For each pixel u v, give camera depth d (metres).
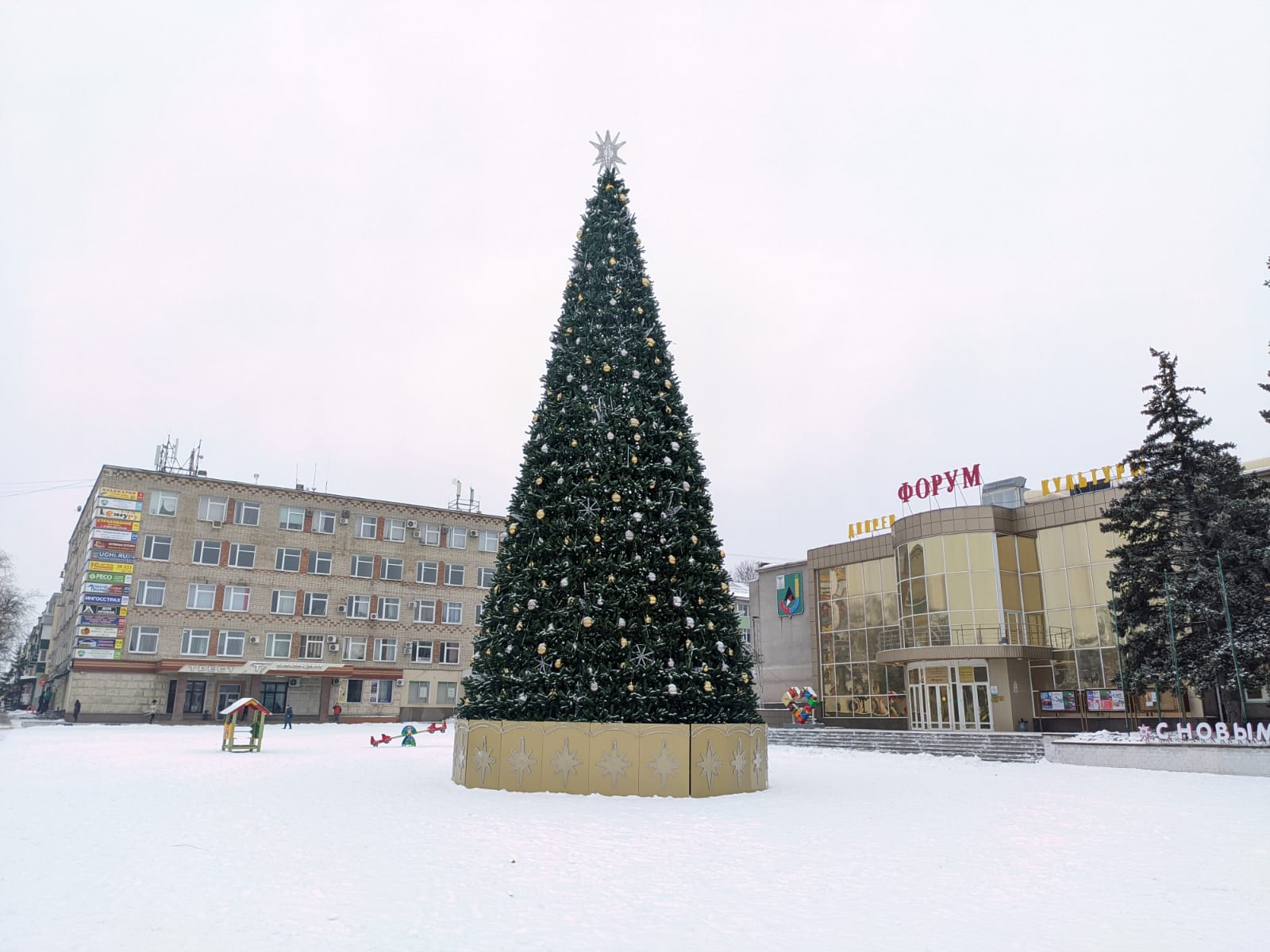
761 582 49.41
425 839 10.38
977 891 7.93
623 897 7.56
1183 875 8.69
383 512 57.38
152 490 49.91
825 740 34.66
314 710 52.84
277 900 7.27
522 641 16.58
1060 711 34.53
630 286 19.14
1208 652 25.59
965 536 36.75
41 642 82.50
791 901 7.48
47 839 10.16
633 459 17.20
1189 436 27.53
